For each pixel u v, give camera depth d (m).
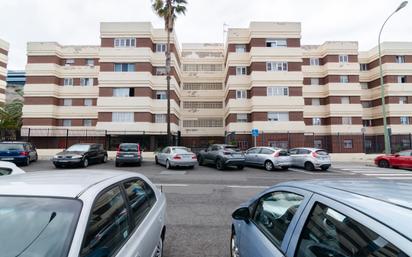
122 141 27.22
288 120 27.27
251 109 28.11
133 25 27.62
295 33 28.09
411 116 32.56
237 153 14.88
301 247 1.84
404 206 1.52
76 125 32.47
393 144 30.89
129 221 2.36
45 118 30.41
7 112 35.06
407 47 33.69
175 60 29.62
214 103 34.78
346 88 32.03
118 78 27.09
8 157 14.95
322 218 1.80
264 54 27.80
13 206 1.82
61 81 32.94
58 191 1.97
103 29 27.52
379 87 34.47
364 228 1.42
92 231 1.76
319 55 34.22
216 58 35.91
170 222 5.34
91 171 2.96
